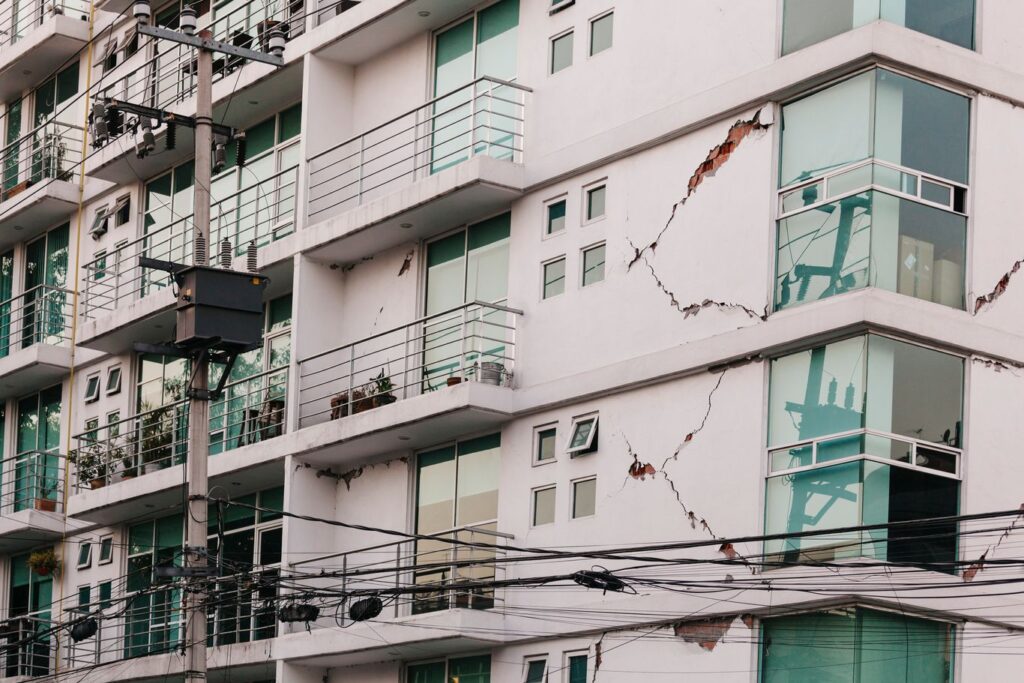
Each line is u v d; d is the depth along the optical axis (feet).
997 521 82.64
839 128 83.05
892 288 81.05
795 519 81.46
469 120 103.50
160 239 127.13
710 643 83.97
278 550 112.06
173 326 120.78
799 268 83.46
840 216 82.07
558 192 96.78
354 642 98.37
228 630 114.52
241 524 115.14
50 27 134.21
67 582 129.59
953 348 82.64
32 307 139.74
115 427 127.34
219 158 90.99
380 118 109.91
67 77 139.74
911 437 80.79
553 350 95.14
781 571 81.25
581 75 96.58
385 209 102.58
